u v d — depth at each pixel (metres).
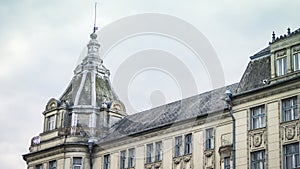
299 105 37.56
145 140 48.03
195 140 44.28
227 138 41.78
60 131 53.03
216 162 42.34
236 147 40.56
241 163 39.88
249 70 42.84
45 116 55.50
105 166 50.53
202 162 43.31
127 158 49.09
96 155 51.56
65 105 54.19
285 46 39.41
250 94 40.59
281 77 39.06
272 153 38.25
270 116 39.09
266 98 39.66
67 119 53.88
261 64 42.28
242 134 40.44
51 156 53.09
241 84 42.22
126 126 51.31
